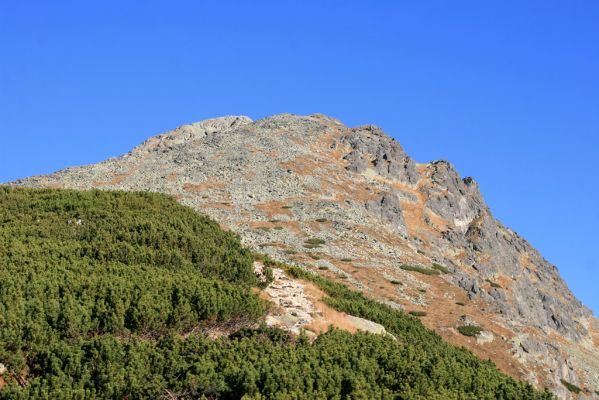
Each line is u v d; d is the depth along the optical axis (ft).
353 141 419.74
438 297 229.25
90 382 69.77
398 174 399.65
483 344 201.77
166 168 368.89
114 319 81.20
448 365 87.81
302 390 70.95
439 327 200.85
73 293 86.94
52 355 71.77
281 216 290.76
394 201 347.77
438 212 385.91
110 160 433.48
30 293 84.79
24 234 119.34
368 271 238.27
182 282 94.32
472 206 416.26
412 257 276.82
